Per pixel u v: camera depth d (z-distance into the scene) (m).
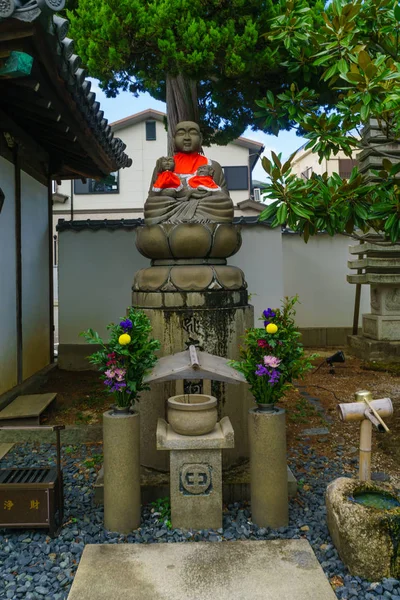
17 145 7.04
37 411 5.73
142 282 4.45
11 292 6.91
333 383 7.98
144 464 4.31
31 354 7.89
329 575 2.99
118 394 3.60
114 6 6.34
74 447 5.48
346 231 5.05
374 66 4.16
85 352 9.08
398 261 9.52
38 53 4.09
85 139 6.76
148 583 2.87
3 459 5.13
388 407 3.42
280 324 3.65
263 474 3.54
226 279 4.32
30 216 7.93
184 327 4.19
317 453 5.14
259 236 9.02
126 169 19.25
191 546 3.28
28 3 3.54
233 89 8.34
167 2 6.31
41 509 3.46
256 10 6.80
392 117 4.90
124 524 3.53
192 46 6.48
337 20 4.62
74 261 9.14
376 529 2.90
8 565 3.15
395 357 9.68
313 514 3.79
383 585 2.84
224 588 2.82
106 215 19.20
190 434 3.58
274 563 3.06
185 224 4.25
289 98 5.54
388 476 4.55
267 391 3.60
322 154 5.16
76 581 2.90
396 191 4.48
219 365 3.69
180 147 4.81
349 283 11.34
